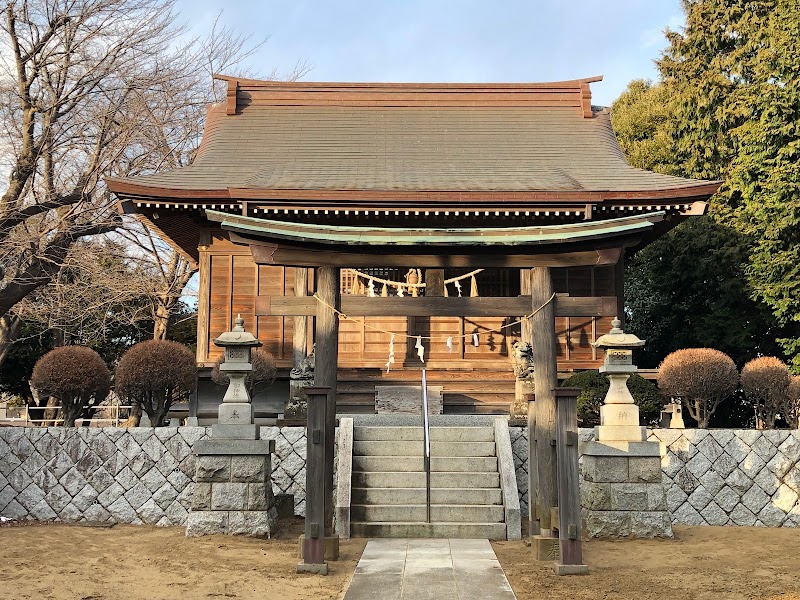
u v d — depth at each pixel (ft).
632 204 48.65
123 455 34.99
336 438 36.37
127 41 67.36
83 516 34.40
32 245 61.36
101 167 66.59
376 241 27.37
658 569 24.84
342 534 30.19
